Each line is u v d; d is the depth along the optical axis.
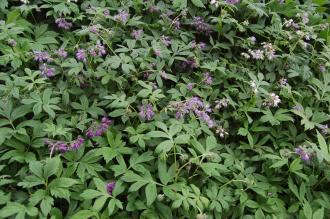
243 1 1.26
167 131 0.92
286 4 1.39
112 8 1.24
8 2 1.28
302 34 1.23
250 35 1.34
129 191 0.84
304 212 0.90
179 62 1.20
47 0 1.23
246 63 1.24
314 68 1.28
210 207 0.87
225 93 1.12
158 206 0.85
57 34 1.20
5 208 0.74
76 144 0.89
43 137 0.92
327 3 1.58
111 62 1.05
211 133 1.00
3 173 0.86
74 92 1.03
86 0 1.27
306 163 1.01
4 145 0.89
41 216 0.76
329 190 1.02
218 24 1.24
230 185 0.95
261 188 0.96
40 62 1.08
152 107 0.98
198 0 1.27
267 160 1.01
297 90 1.20
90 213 0.79
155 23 1.24
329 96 1.17
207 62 1.19
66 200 0.85
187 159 0.94
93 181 0.86
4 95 0.96
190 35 1.25
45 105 0.94
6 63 1.05
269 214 0.93
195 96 1.10
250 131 1.09
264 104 1.09
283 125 1.12
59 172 0.85
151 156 0.92
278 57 1.27
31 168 0.81
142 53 1.12
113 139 0.93
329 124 1.16
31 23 1.25
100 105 1.02
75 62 1.04
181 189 0.86
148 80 1.08
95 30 1.08
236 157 1.03
